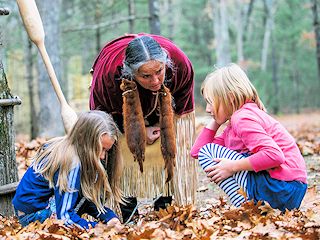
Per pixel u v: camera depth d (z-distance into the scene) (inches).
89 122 135.0
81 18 963.3
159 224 134.8
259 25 1738.4
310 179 216.7
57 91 167.8
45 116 470.3
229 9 1507.1
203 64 1583.4
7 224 146.9
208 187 219.9
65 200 134.3
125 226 137.0
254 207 141.1
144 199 199.3
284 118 1088.2
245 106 148.3
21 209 143.2
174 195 160.4
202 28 1585.9
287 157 145.7
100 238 127.1
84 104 860.0
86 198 140.8
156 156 158.4
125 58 137.0
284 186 143.1
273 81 1414.9
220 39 985.5
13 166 163.0
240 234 127.3
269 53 1658.5
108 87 147.3
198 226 134.1
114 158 146.6
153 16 471.8
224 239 124.8
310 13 1518.2
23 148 286.7
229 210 146.6
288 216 138.6
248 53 1605.6
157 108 151.6
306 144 302.2
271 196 143.7
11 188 159.6
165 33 1482.5
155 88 138.9
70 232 131.3
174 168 159.3
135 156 143.7
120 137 156.9
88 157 135.2
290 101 1689.2
